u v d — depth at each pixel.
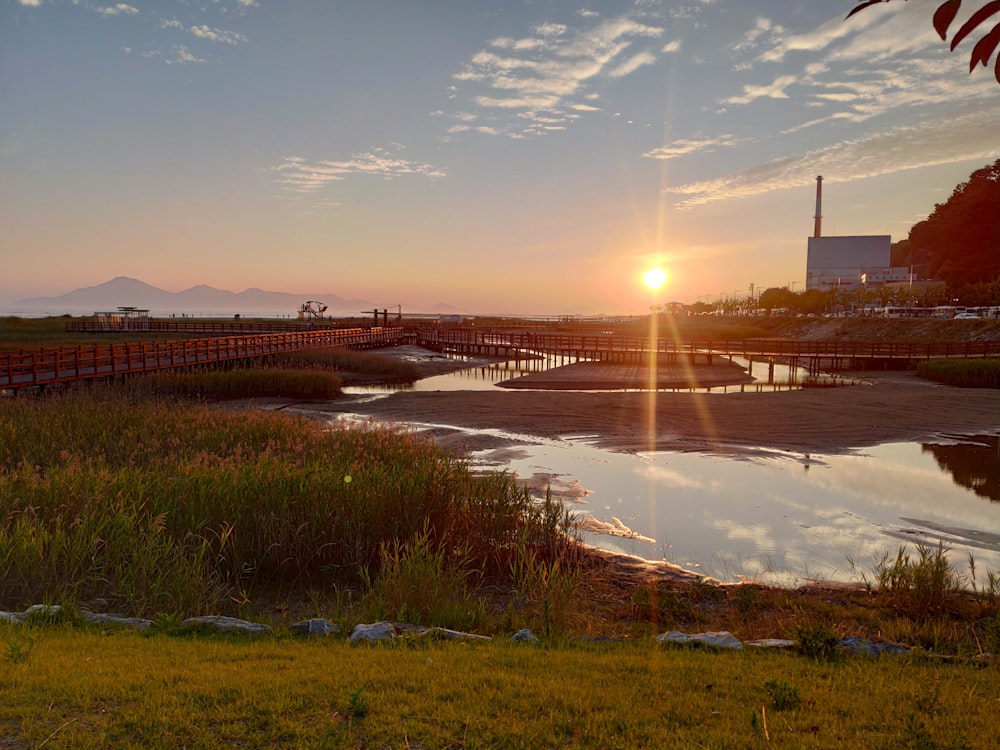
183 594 7.16
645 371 42.31
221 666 4.67
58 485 9.46
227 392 29.22
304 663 4.82
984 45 1.34
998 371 33.84
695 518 12.58
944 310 76.50
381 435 15.45
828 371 43.72
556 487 14.76
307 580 9.09
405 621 6.92
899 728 3.83
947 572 9.15
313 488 10.09
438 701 4.12
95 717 3.78
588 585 9.26
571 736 3.70
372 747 3.54
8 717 3.72
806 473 16.14
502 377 39.94
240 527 9.30
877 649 5.95
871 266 135.62
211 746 3.51
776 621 7.51
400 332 76.88
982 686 4.79
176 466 11.46
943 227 118.25
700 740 3.62
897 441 20.09
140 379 28.11
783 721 3.90
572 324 116.12
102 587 7.47
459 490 10.76
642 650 5.72
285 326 88.31
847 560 10.37
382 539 9.73
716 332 83.50
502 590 9.10
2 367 22.80
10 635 5.42
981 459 17.75
